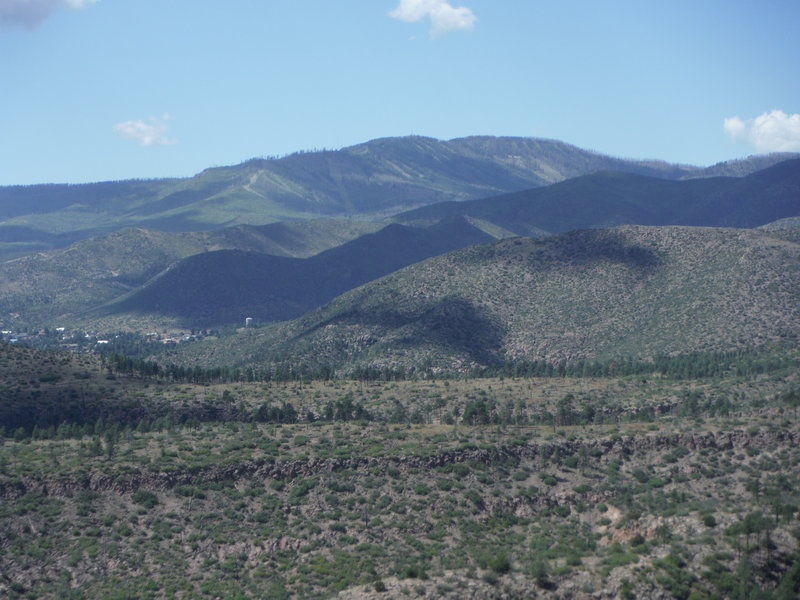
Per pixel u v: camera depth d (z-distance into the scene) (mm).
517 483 171625
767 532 128625
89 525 154375
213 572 145625
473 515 162125
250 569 147375
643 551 130750
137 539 152500
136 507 160000
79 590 140000
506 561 132250
